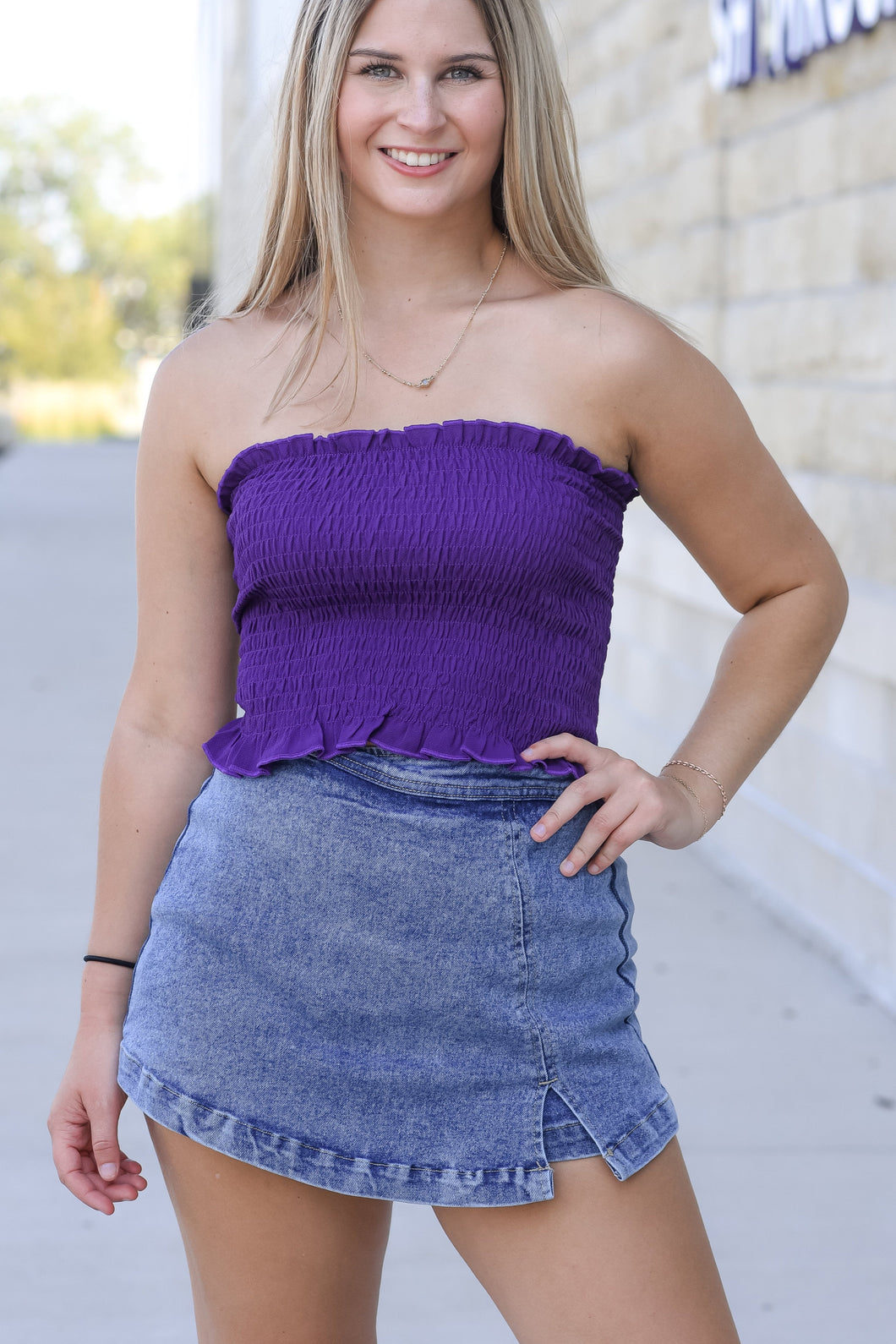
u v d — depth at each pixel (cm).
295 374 162
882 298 425
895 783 406
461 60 157
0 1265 289
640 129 626
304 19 162
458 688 149
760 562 168
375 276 165
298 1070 148
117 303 6384
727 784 164
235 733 161
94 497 2009
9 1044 380
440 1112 146
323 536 150
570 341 157
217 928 151
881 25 425
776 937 459
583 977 149
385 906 146
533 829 148
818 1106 351
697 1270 145
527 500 149
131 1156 334
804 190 475
